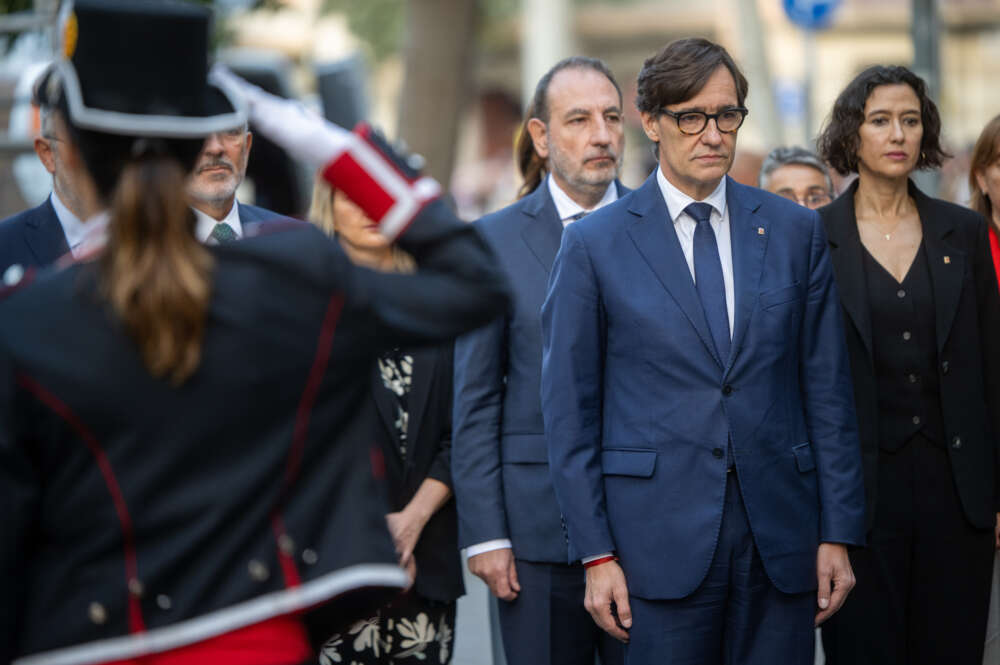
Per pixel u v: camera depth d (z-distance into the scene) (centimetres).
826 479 692
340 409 436
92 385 404
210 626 411
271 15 1964
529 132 902
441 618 780
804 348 703
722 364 679
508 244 816
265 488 420
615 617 700
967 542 800
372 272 444
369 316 433
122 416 406
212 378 412
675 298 685
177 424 409
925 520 796
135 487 407
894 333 802
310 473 432
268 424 421
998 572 850
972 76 6944
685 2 8031
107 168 421
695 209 698
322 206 771
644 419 684
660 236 698
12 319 411
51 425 407
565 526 702
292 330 422
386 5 5134
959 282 807
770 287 686
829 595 696
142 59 422
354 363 435
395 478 758
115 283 406
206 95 436
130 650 407
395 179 448
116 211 411
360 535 430
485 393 782
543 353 723
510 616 788
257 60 2217
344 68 2259
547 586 776
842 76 7119
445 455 783
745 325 679
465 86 2669
